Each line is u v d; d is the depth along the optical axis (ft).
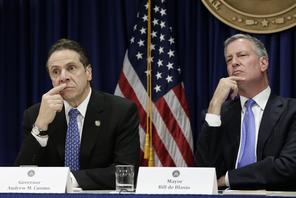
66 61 15.02
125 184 12.11
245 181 13.89
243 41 15.66
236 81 15.55
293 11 21.50
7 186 11.66
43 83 23.59
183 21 22.84
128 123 15.71
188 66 22.63
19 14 23.88
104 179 14.32
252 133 15.28
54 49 15.23
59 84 15.05
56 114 15.74
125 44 23.27
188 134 21.93
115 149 15.52
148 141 20.98
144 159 21.76
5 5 24.03
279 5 21.66
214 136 15.39
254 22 21.80
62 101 15.06
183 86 22.45
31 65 23.80
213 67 22.24
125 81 22.40
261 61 15.65
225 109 15.98
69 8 23.54
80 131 15.65
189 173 11.10
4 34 23.98
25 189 11.57
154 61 22.49
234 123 15.58
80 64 15.23
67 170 11.66
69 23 23.53
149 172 11.25
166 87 22.16
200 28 22.49
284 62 21.54
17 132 23.84
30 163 14.78
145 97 22.22
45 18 23.80
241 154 15.15
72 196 10.39
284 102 15.40
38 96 23.50
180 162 21.71
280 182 13.92
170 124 21.94
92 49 23.24
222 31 22.29
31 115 16.24
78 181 14.19
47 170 11.68
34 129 14.93
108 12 23.40
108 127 15.58
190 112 22.49
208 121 15.48
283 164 13.92
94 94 15.99
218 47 22.18
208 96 22.48
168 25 22.53
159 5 22.80
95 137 15.46
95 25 23.24
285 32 21.66
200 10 22.54
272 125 15.05
